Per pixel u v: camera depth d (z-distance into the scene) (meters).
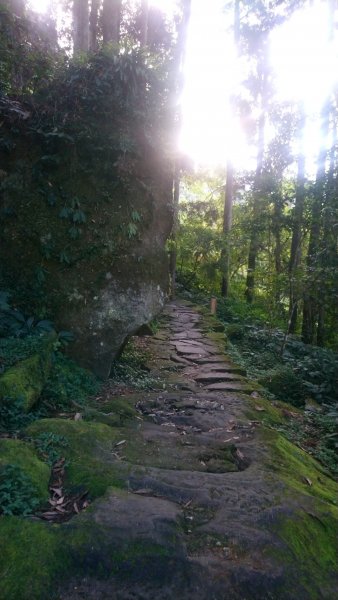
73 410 4.79
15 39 6.90
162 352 8.45
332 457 5.12
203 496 3.05
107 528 2.53
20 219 6.15
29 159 6.37
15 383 4.22
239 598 2.23
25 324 5.59
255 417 5.54
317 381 8.52
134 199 6.85
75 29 12.95
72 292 6.13
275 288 10.93
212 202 21.44
